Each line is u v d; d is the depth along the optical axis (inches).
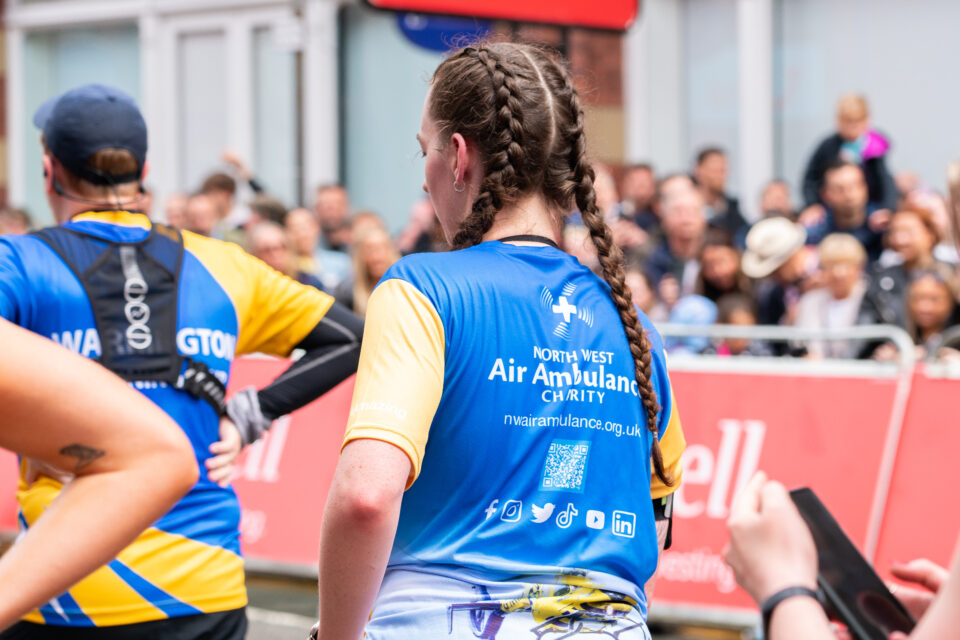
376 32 1179.9
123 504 107.5
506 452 163.2
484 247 173.6
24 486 228.5
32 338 108.9
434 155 181.5
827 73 950.4
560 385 167.3
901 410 457.4
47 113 241.4
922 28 901.2
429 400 156.3
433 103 181.2
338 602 152.0
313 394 250.5
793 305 606.9
